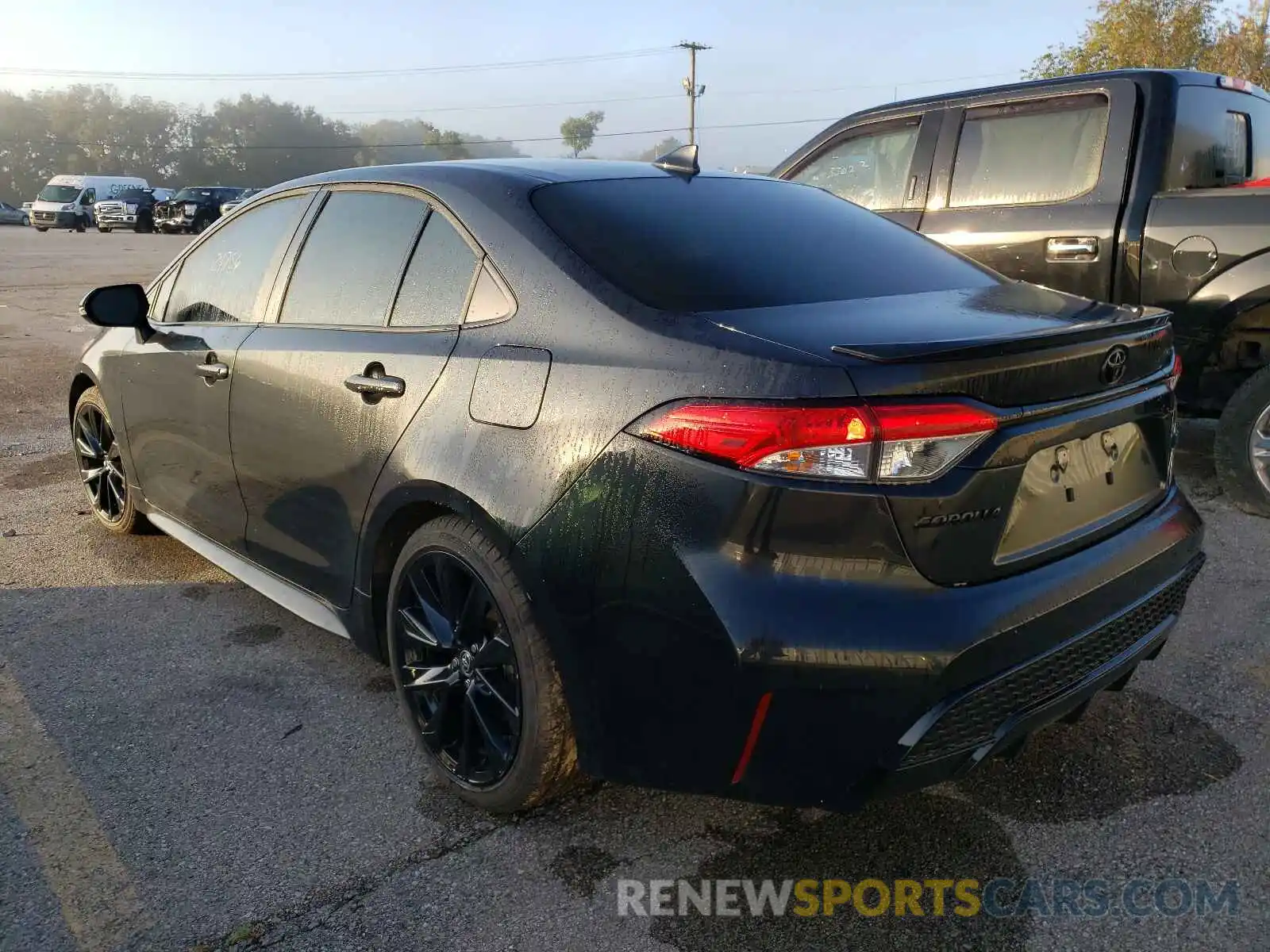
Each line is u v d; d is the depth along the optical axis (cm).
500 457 221
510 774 233
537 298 231
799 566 184
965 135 517
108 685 315
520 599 220
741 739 191
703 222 258
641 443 197
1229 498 457
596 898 217
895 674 182
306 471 287
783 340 195
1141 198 457
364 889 221
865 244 273
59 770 267
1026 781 257
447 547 238
